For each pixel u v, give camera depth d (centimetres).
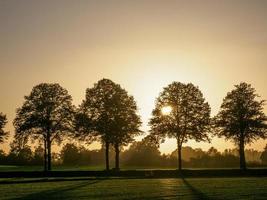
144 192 5388
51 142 10531
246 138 10456
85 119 10288
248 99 10600
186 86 10575
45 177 8725
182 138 10344
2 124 11688
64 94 10750
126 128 10319
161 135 10381
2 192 5494
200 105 10500
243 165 10431
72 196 4991
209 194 5084
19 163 17225
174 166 14788
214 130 10588
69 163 17775
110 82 10638
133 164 16100
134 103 10612
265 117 10494
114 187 6106
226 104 10631
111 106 10412
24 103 10662
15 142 10462
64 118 10606
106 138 10219
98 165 16462
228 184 6438
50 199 4716
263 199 4581
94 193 5300
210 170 8975
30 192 5472
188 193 5222
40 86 10719
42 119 10488
